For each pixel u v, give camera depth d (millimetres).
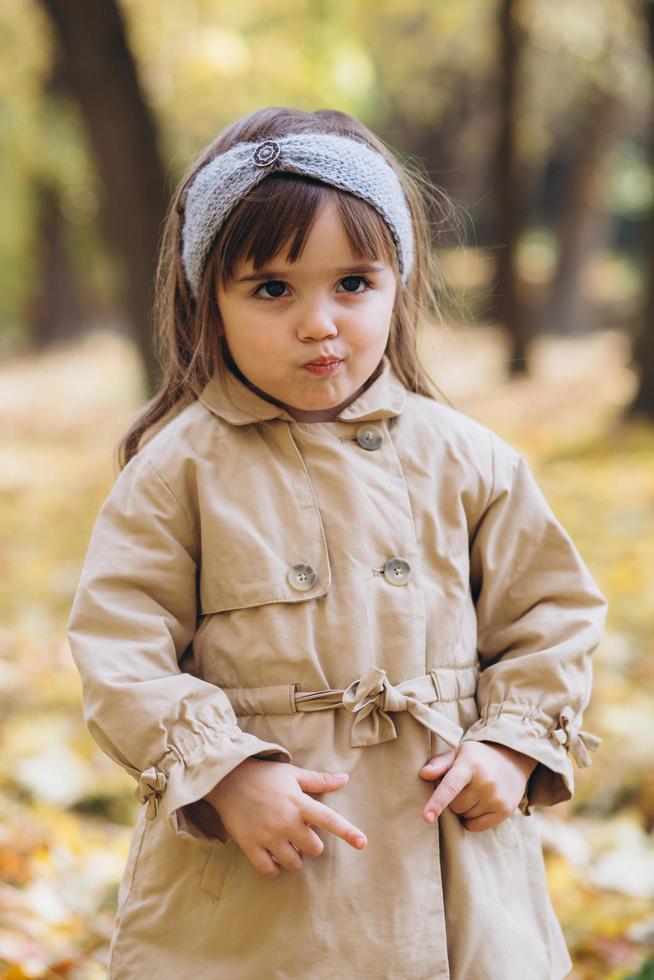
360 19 9602
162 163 7996
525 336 11352
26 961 2426
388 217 1688
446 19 10930
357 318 1658
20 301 19422
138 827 1746
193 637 1738
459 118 18484
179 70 8922
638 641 4371
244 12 8992
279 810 1541
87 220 18188
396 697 1626
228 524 1683
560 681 1718
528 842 1778
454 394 10773
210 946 1619
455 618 1722
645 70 11789
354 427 1777
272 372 1664
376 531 1706
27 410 13008
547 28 11766
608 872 2893
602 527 6027
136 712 1596
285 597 1654
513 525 1836
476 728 1697
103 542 1719
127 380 14578
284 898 1594
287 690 1631
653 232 8273
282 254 1606
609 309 17766
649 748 3453
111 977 1665
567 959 1768
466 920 1626
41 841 2939
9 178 17344
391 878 1608
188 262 1754
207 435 1750
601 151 16031
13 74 11172
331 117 1775
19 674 4281
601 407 9297
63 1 7598
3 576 5898
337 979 1569
